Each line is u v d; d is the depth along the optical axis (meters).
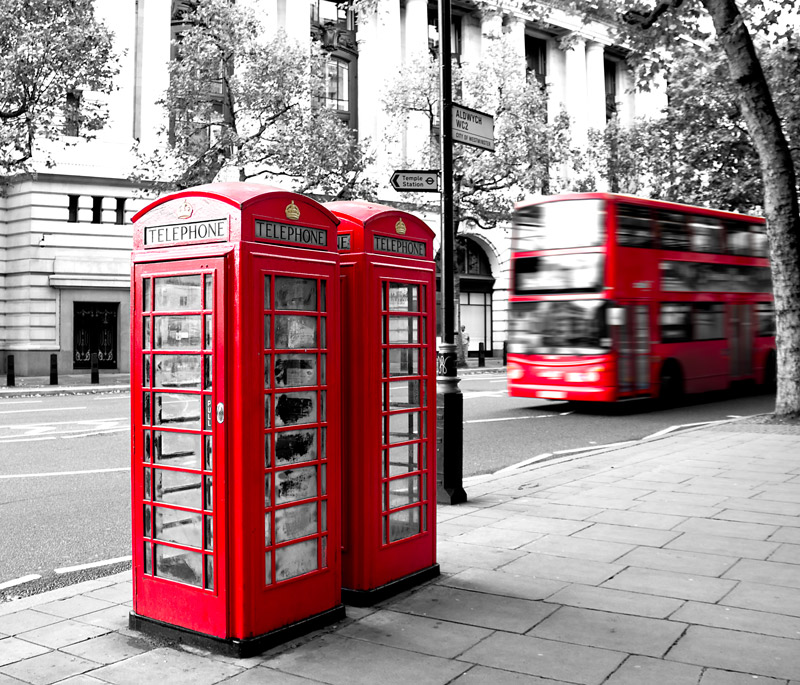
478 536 6.43
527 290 16.33
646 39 15.27
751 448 11.02
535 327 16.17
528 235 16.34
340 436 4.73
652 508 7.39
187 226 4.26
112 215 27.75
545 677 3.78
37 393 20.81
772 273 13.86
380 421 4.93
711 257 18.19
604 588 5.10
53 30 18.70
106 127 27.58
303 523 4.42
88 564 6.14
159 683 3.75
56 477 9.34
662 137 25.14
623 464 9.84
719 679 3.73
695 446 11.29
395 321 5.11
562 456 11.14
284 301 4.31
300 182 26.97
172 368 4.34
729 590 5.04
